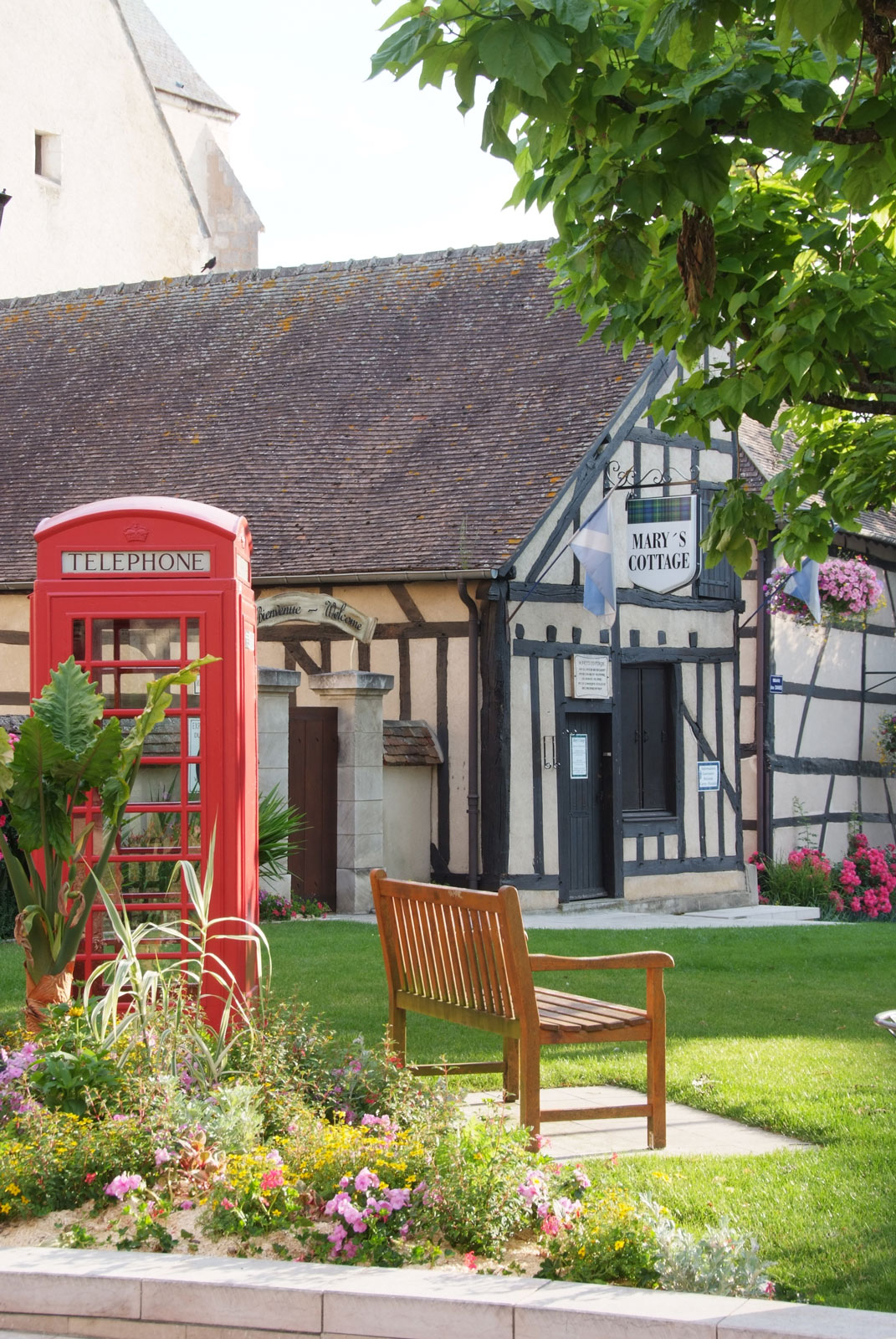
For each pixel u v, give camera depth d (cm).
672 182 436
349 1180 417
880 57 407
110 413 1928
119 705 627
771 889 1855
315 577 1539
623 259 461
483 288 1886
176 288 2139
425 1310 362
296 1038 548
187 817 622
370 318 1914
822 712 2025
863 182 460
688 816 1753
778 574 1789
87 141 2956
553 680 1567
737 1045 754
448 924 596
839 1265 432
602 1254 393
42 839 575
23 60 2819
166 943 621
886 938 1265
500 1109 622
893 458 715
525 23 373
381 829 1431
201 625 620
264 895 1309
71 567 626
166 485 1748
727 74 439
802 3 353
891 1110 612
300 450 1733
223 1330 372
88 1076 490
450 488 1591
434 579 1495
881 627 2192
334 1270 382
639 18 456
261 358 1923
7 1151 448
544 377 1706
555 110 388
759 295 563
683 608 1759
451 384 1752
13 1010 755
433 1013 614
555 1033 549
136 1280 378
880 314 561
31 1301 382
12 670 1708
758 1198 489
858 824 2095
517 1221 420
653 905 1683
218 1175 436
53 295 2230
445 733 1533
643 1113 566
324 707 1423
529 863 1530
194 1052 525
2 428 1964
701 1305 356
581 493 1592
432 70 393
